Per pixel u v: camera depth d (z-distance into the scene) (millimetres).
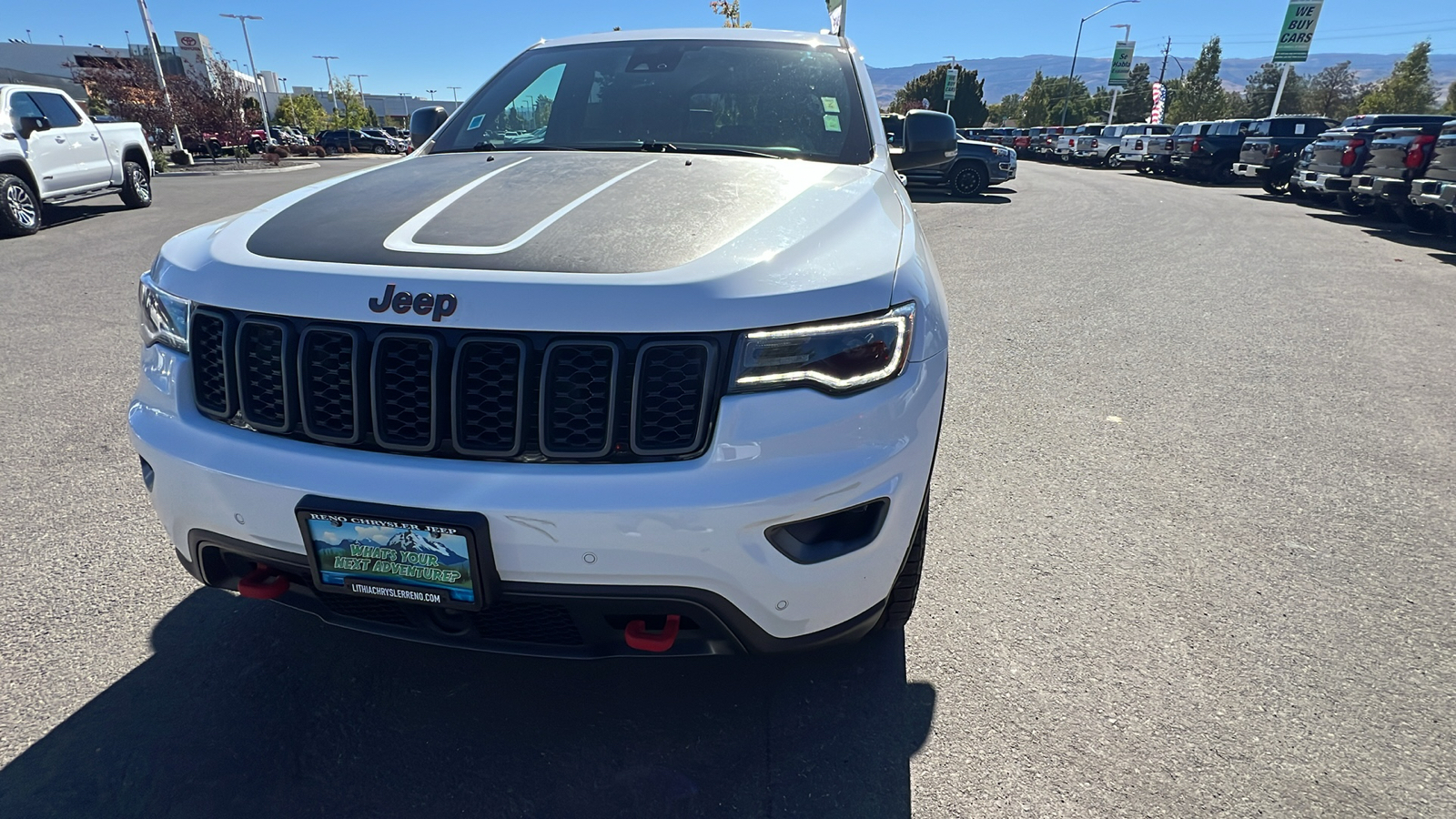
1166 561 2727
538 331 1500
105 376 4488
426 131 3428
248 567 1806
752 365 1527
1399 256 9039
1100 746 1925
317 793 1793
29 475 3273
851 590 1708
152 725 1974
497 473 1520
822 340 1562
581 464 1529
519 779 1840
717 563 1539
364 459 1576
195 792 1784
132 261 7895
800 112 2814
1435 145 9961
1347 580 2627
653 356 1511
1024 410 4094
